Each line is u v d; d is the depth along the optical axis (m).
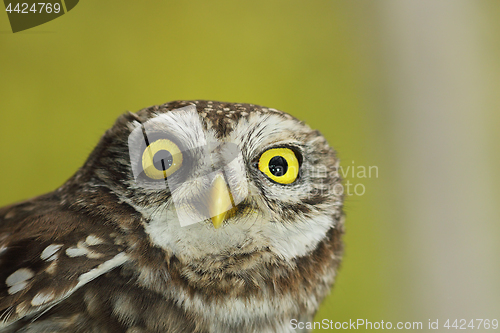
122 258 1.15
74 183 1.17
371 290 1.49
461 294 1.31
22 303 1.15
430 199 1.37
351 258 1.51
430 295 1.35
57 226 1.16
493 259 1.29
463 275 1.31
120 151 1.16
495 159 1.31
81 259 1.15
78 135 1.50
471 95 1.33
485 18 1.34
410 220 1.41
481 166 1.31
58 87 1.51
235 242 1.16
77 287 1.15
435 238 1.35
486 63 1.34
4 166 1.45
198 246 1.16
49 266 1.15
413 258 1.40
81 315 1.15
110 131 1.17
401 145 1.44
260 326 1.16
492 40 1.34
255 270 1.16
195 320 1.16
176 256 1.16
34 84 1.49
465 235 1.32
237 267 1.16
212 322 1.16
